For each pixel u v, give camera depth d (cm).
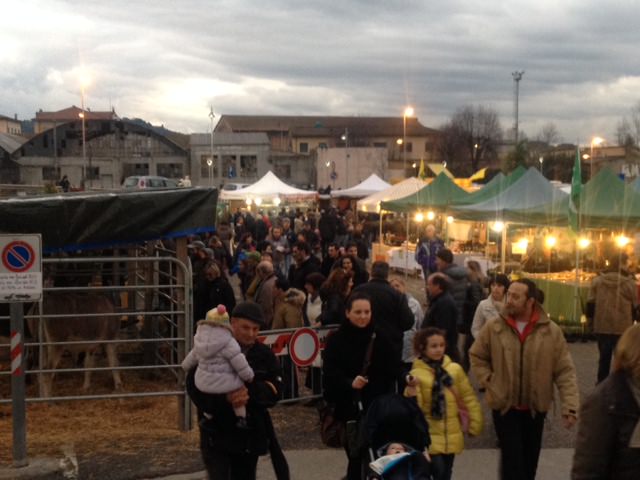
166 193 849
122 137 7431
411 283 2172
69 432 769
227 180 7694
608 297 915
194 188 888
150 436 748
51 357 895
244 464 511
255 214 3678
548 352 521
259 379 500
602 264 1559
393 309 677
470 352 548
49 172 7188
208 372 482
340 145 10250
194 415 785
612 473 321
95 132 7356
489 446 713
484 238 2422
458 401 527
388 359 545
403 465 434
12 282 629
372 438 477
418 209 2209
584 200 1421
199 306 1045
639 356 316
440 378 525
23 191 2152
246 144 7731
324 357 546
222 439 491
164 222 850
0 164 7162
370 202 2939
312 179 7950
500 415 526
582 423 329
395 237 2725
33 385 970
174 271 1038
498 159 8481
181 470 647
